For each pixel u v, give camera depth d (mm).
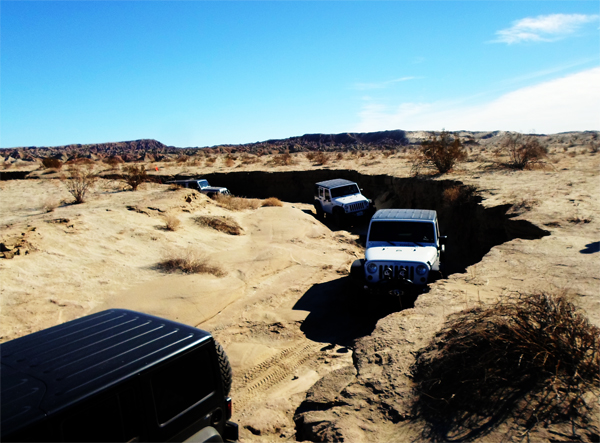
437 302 7062
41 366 3180
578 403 3883
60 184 24656
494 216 15250
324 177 34438
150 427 3109
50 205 16328
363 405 4590
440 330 5766
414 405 4398
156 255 13102
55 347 3502
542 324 4543
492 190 18000
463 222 17922
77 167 43500
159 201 18250
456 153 25766
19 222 13523
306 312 9695
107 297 9906
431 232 10148
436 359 4953
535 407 3916
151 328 3861
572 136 81438
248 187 36719
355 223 22750
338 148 110250
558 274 7996
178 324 3951
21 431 2473
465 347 4777
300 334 8633
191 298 10164
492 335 4711
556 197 15555
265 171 36531
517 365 4430
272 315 9508
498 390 4219
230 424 3814
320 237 18172
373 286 8977
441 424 3998
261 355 7602
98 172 38875
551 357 4375
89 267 11406
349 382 5172
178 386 3369
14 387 2896
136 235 14258
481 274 8445
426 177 24438
